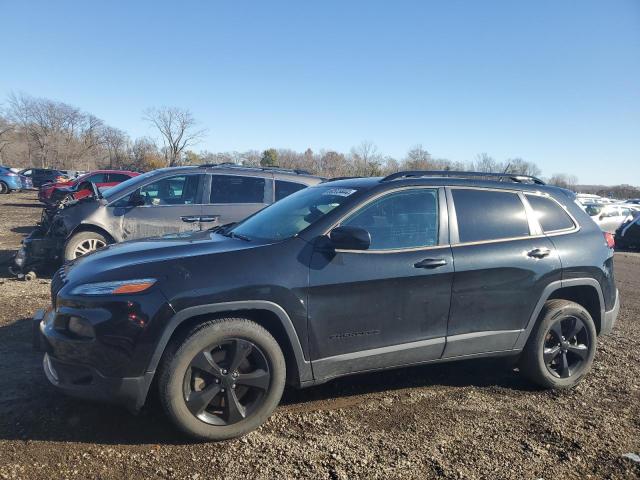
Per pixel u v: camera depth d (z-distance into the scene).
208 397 3.33
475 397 4.24
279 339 3.62
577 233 4.57
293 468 3.12
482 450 3.42
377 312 3.74
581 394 4.39
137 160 68.06
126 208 7.68
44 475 2.94
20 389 3.95
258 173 8.16
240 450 3.29
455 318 4.00
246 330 3.39
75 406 3.72
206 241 3.96
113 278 3.31
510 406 4.10
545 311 4.36
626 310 7.65
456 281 3.96
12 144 81.38
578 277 4.44
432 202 4.11
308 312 3.54
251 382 3.43
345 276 3.63
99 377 3.21
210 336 3.31
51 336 3.35
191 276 3.33
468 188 4.29
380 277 3.72
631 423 3.89
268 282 3.43
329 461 3.21
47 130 81.38
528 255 4.24
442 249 3.98
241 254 3.51
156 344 3.22
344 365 3.71
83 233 7.52
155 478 2.97
